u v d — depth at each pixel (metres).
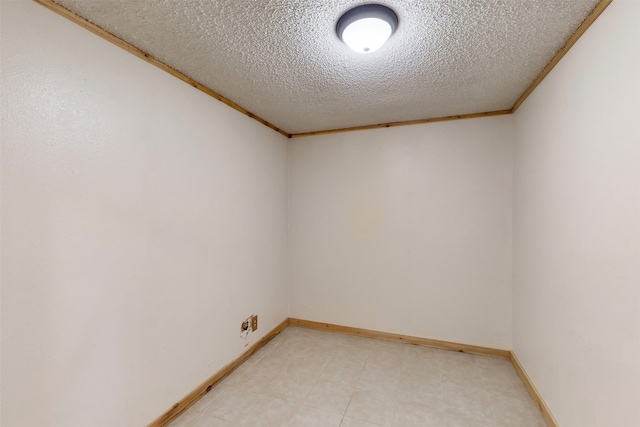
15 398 1.12
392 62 1.75
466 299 2.70
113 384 1.46
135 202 1.59
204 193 2.08
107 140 1.45
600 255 1.25
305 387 2.11
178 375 1.84
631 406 1.06
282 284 3.22
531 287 2.05
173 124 1.83
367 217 3.04
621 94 1.11
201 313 2.04
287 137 3.34
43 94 1.21
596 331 1.28
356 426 1.73
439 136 2.78
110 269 1.46
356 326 3.08
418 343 2.83
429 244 2.82
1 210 1.09
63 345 1.27
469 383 2.16
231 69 1.84
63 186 1.27
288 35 1.48
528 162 2.13
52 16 1.24
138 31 1.45
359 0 1.24
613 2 1.16
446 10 1.30
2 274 1.09
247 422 1.76
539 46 1.57
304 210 3.30
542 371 1.85
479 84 2.05
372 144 3.02
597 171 1.27
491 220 2.62
